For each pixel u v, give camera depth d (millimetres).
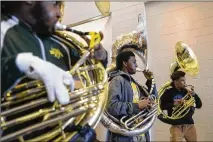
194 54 1919
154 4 1933
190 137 1550
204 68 1907
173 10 1903
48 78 785
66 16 1938
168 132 1645
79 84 968
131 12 1937
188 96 1814
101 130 1549
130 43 1951
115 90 1640
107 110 1579
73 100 892
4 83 783
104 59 1082
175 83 1872
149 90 1870
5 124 785
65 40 1060
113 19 1875
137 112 1697
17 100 830
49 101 823
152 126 1723
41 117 856
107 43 1869
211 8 1850
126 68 1836
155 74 1940
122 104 1623
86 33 1040
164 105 1806
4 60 789
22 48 861
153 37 1954
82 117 936
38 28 941
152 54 1961
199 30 1893
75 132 889
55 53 987
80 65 1002
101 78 1049
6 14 914
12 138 777
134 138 1647
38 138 829
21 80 816
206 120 1690
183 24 1901
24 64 771
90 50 1007
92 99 957
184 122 1658
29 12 913
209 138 1563
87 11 1919
